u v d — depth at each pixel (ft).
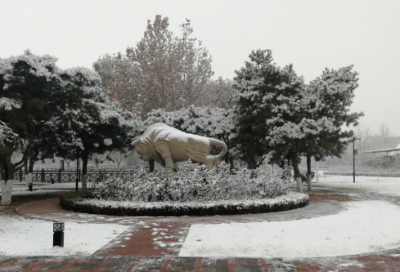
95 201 43.21
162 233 29.48
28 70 47.14
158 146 49.85
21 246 25.41
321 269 20.20
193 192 42.50
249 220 35.65
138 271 20.02
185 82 121.19
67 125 58.54
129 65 120.26
